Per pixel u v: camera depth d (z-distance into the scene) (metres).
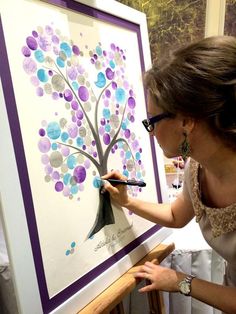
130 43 0.97
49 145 0.68
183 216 0.98
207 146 0.70
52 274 0.67
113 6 0.90
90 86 0.81
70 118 0.74
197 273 1.18
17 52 0.63
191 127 0.68
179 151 0.73
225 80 0.62
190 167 0.87
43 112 0.67
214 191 0.80
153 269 0.87
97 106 0.83
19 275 0.59
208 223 0.82
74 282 0.72
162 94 0.67
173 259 1.17
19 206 0.60
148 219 0.96
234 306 0.75
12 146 0.59
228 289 0.77
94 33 0.83
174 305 1.23
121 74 0.92
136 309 1.25
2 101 0.58
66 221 0.71
